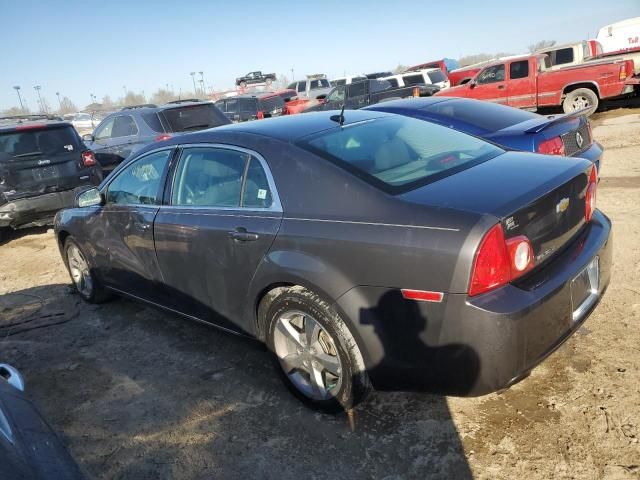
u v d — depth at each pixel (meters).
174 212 3.74
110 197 4.46
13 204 7.71
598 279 2.97
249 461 2.82
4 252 7.80
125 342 4.36
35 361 4.21
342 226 2.72
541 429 2.77
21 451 1.84
